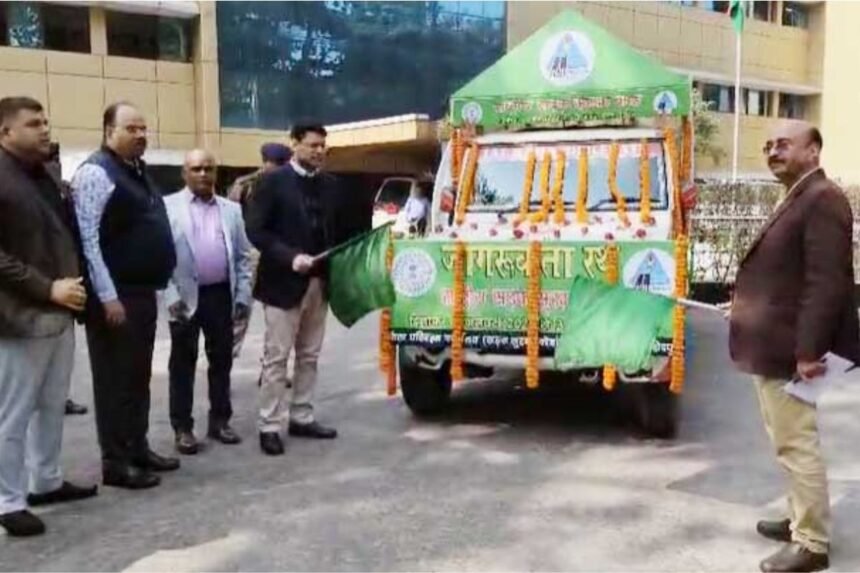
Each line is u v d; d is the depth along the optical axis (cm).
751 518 431
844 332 364
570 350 505
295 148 554
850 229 361
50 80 2095
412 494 466
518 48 728
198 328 553
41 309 409
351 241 568
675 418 576
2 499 408
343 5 2461
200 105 2278
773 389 373
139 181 474
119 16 2184
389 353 588
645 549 394
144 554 390
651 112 688
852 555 387
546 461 526
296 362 574
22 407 410
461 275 562
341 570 372
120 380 475
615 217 674
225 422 574
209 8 2247
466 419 627
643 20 3116
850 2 3388
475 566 376
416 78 2598
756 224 1260
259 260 550
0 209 398
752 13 3459
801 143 364
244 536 410
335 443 567
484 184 720
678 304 496
